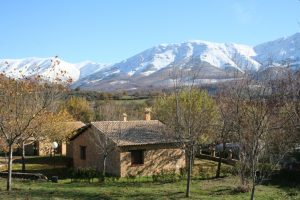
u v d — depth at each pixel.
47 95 26.89
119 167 39.50
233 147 43.75
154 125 45.47
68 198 24.08
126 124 44.62
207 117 32.62
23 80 26.25
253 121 20.55
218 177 36.41
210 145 38.62
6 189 26.52
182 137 28.80
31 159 55.28
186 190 27.83
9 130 26.58
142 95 108.31
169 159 42.09
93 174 38.09
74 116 75.06
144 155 40.81
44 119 28.44
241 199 25.97
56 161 52.75
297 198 26.95
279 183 32.75
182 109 30.03
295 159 36.66
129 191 28.69
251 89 24.59
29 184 31.73
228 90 32.84
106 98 100.12
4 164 49.66
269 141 22.12
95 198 24.88
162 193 28.02
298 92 24.16
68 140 47.91
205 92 38.41
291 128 23.72
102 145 39.56
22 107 26.27
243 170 28.36
